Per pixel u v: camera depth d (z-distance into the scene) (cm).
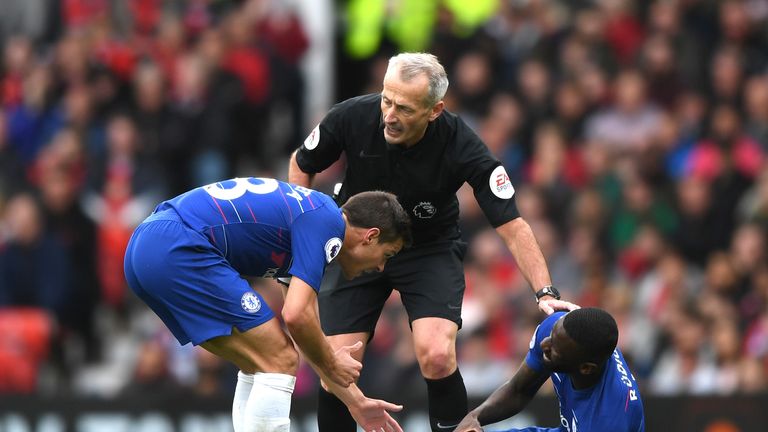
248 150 4038
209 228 1914
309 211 1922
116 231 3812
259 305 1914
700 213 3666
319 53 4297
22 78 4125
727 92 3891
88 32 4125
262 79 4047
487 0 3991
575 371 1858
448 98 3903
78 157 3834
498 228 2091
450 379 2103
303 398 2967
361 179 2119
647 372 3341
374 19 4072
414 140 2056
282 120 4128
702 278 3622
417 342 2097
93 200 3850
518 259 2073
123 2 4294
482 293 3406
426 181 2088
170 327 1964
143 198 3869
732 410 2914
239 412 1991
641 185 3684
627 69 3941
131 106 4022
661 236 3597
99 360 3722
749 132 3844
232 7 4322
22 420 3123
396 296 3375
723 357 3238
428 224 2134
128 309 3838
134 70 4056
